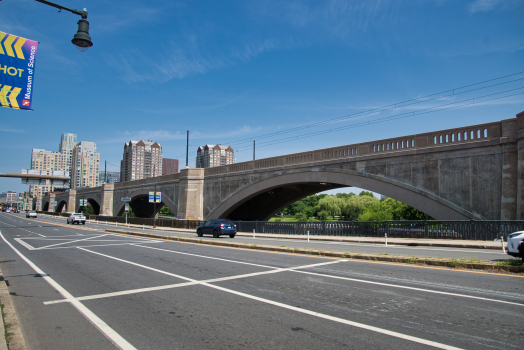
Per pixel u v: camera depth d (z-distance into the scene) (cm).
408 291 763
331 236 2570
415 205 2338
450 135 2219
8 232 3247
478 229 1862
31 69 920
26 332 559
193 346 488
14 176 5203
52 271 1114
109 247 1845
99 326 582
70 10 924
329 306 664
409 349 457
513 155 1912
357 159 2728
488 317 581
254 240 2436
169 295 777
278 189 4381
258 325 568
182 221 4378
